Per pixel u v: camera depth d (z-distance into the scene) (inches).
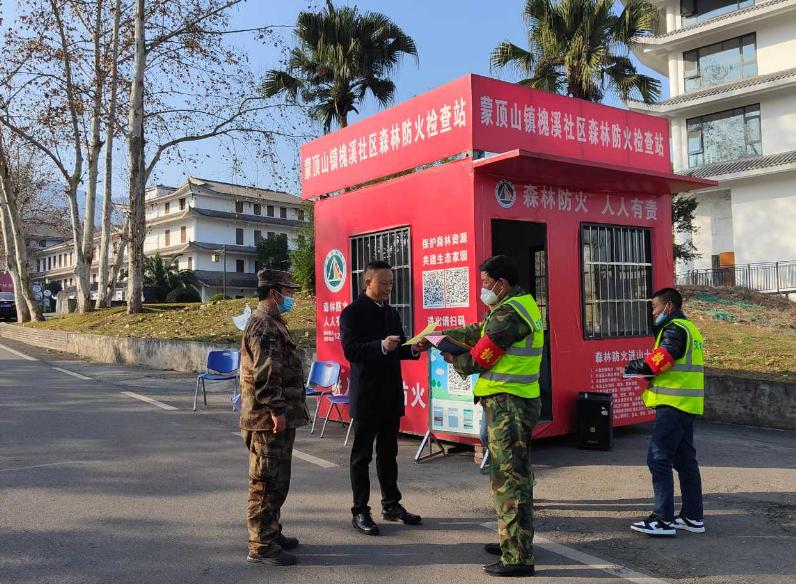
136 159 759.7
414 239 293.9
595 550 169.2
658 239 337.1
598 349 306.3
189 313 761.0
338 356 342.0
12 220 1019.9
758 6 1051.3
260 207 2142.0
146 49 776.3
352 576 151.0
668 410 180.4
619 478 238.8
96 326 754.8
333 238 348.5
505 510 153.3
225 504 202.7
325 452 280.7
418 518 188.7
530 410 157.8
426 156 290.2
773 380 348.5
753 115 1095.6
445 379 273.1
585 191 307.6
